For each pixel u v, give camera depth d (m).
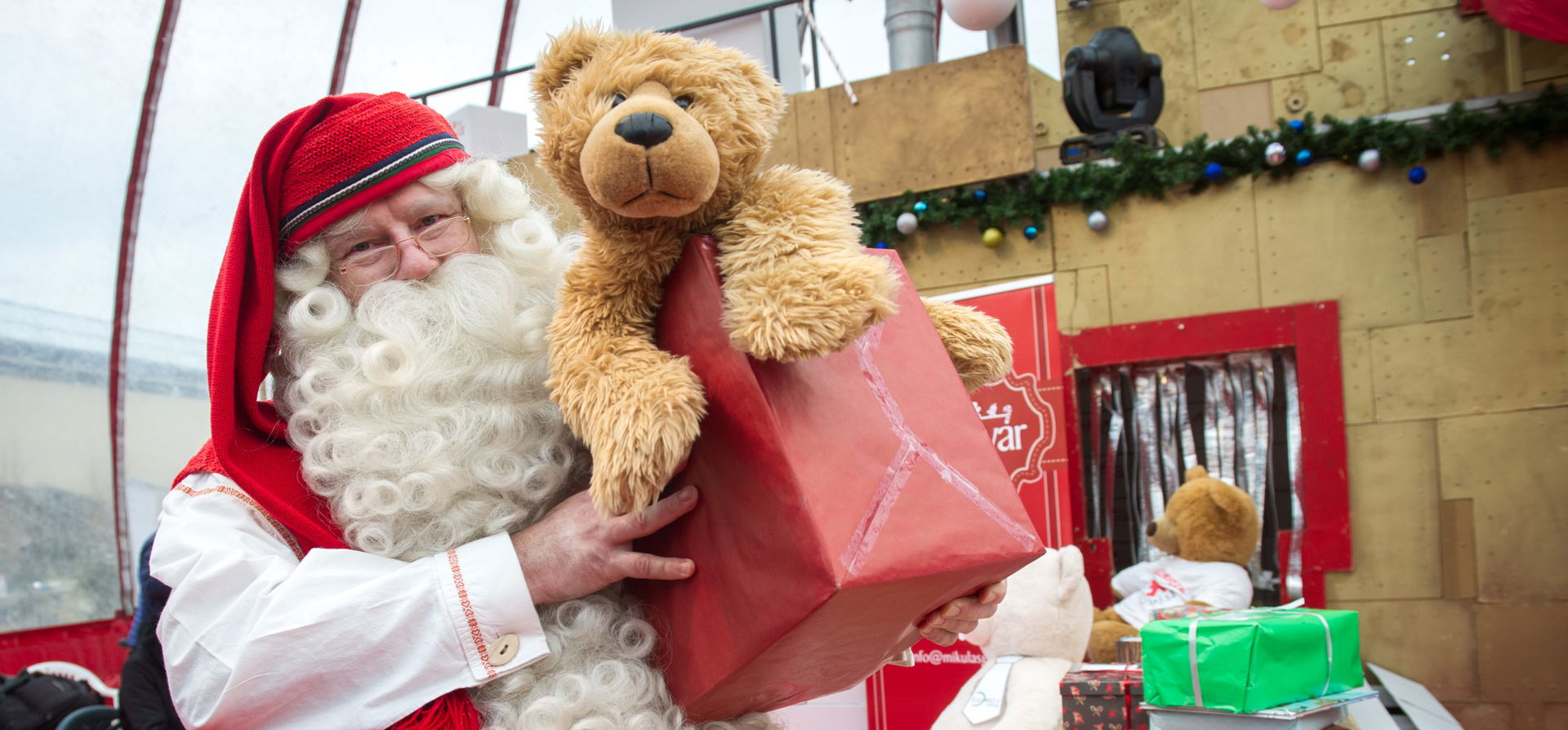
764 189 0.89
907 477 0.91
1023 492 3.37
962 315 1.12
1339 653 2.26
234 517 1.11
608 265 0.93
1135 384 4.35
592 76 0.86
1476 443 3.95
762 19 5.37
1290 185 4.15
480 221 1.32
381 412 1.11
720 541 0.94
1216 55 4.69
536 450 1.13
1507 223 3.97
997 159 4.27
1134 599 3.55
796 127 4.54
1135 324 4.26
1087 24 4.89
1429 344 4.01
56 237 5.89
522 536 1.05
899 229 4.36
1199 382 4.27
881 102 4.43
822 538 0.83
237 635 1.01
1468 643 3.90
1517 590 3.87
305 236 1.19
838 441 0.89
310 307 1.19
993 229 4.33
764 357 0.81
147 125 5.92
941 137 4.35
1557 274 3.92
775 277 0.81
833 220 0.86
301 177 1.18
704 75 0.85
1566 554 3.83
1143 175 4.18
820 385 0.92
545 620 1.07
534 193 1.54
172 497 1.16
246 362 1.14
